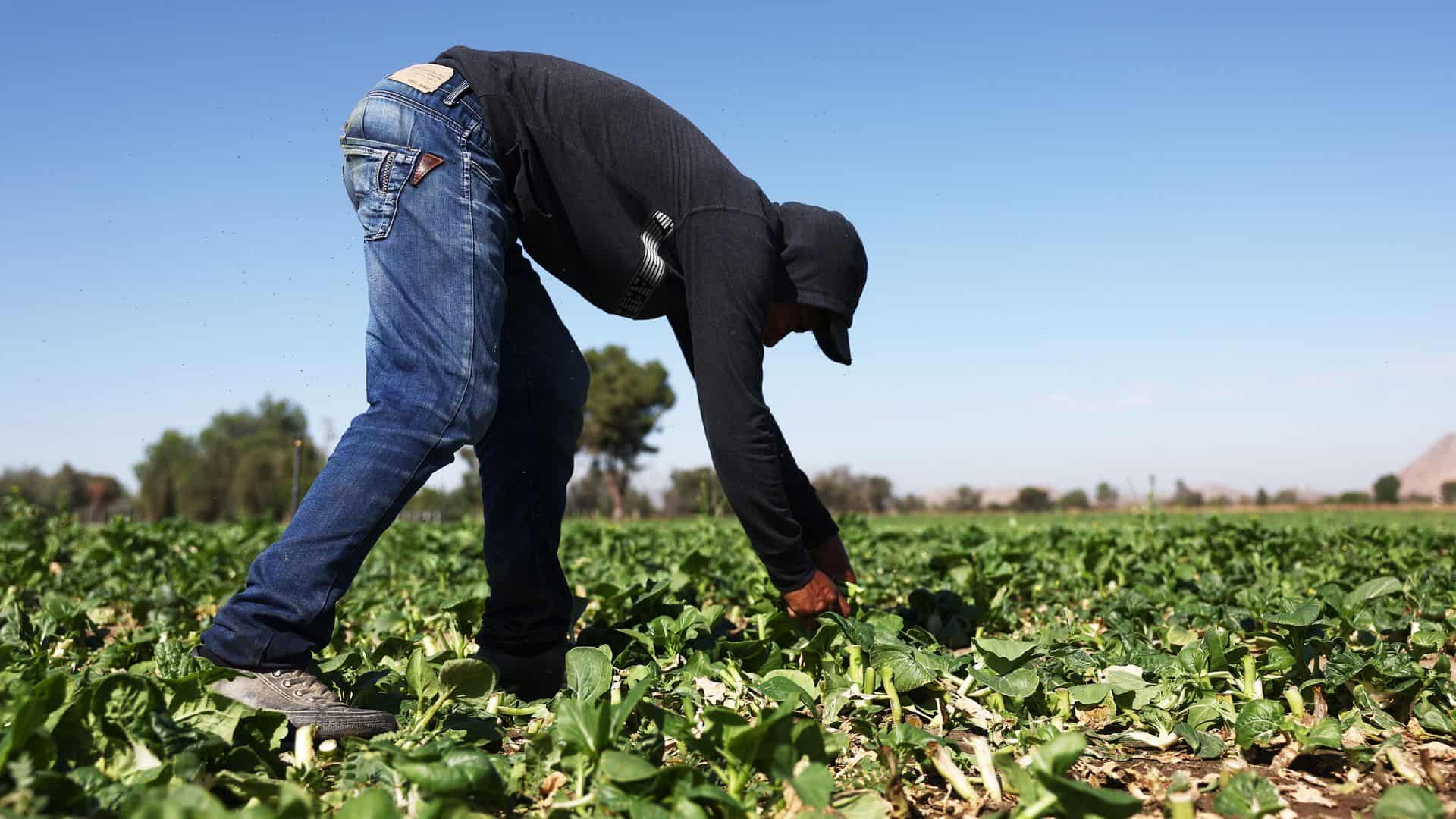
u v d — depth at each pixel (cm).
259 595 191
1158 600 425
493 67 228
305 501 196
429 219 210
